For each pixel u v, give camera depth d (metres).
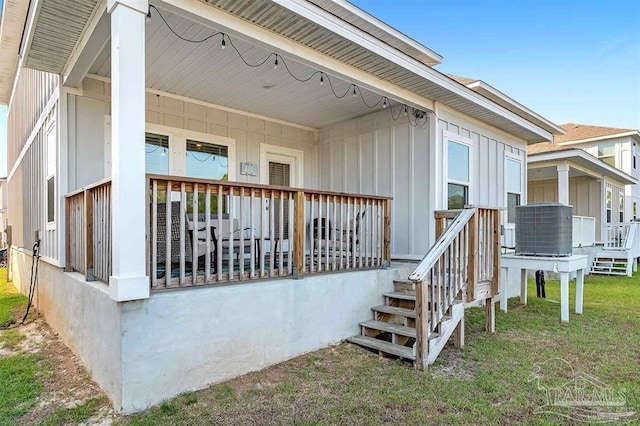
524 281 6.74
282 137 7.52
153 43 4.43
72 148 5.09
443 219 4.95
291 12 3.69
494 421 2.81
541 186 16.00
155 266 3.32
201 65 5.04
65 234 4.93
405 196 6.61
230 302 3.56
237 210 6.70
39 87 6.69
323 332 4.37
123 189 2.98
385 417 2.88
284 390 3.32
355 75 5.00
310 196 4.47
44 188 6.23
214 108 6.57
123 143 2.99
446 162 6.52
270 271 4.11
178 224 4.07
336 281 4.52
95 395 3.31
